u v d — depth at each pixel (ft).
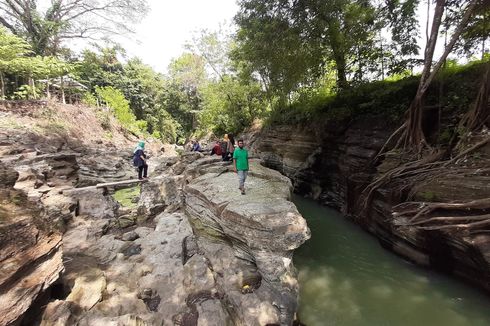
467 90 28.63
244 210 21.47
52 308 14.55
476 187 20.10
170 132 149.79
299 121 53.31
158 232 27.84
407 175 27.04
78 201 34.94
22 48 60.44
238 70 79.15
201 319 16.12
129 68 139.74
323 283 21.80
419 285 20.83
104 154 66.28
